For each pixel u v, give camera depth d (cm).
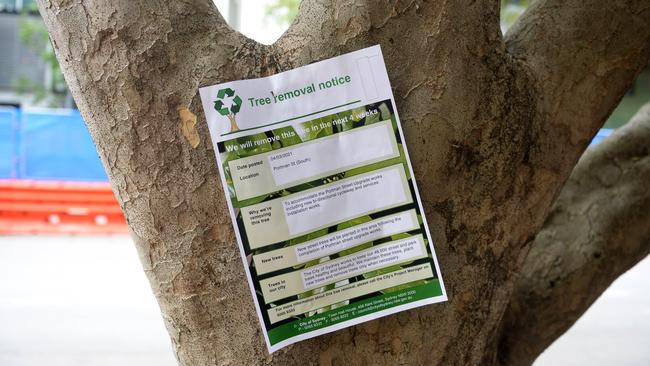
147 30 139
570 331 634
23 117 1093
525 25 170
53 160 1106
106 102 141
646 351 582
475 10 151
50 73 2052
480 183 152
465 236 151
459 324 152
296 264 142
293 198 142
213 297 141
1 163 1094
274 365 141
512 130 155
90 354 528
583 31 165
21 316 605
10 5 2036
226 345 142
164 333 580
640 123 221
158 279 145
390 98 145
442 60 148
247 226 140
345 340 144
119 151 142
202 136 140
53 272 768
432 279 147
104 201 1018
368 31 146
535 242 213
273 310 141
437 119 147
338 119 144
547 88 162
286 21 1468
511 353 212
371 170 145
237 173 140
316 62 145
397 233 146
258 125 142
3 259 823
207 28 143
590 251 206
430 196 147
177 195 140
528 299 209
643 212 206
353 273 144
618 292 790
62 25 141
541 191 161
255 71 144
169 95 139
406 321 146
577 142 165
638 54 168
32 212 1001
